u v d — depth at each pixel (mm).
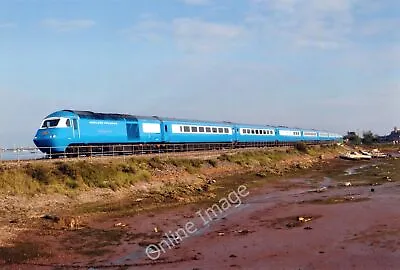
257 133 82938
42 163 35062
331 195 38125
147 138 53094
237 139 75312
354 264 17656
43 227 25625
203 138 64812
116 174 39281
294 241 21859
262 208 32750
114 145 47750
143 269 18500
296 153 88375
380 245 20062
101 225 26938
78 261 19828
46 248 21688
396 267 16984
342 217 26797
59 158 39469
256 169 62656
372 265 17375
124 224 27203
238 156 66000
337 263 17922
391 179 48875
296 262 18422
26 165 33625
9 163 33375
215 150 66000
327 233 23016
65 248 21844
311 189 44438
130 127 50250
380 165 73312
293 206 32781
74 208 31047
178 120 59750
